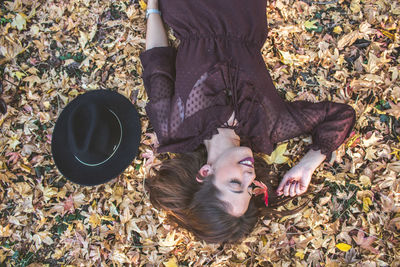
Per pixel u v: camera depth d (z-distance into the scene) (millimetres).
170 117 1608
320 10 2145
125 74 2109
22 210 2023
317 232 2031
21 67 2094
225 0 1658
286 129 1690
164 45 1898
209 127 1523
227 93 1579
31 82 2088
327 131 1707
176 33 1748
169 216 1827
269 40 2131
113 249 2025
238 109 1549
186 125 1578
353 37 2105
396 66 2090
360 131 2074
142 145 2080
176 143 1624
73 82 2104
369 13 2119
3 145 2047
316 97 2102
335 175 2057
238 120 1544
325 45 2123
